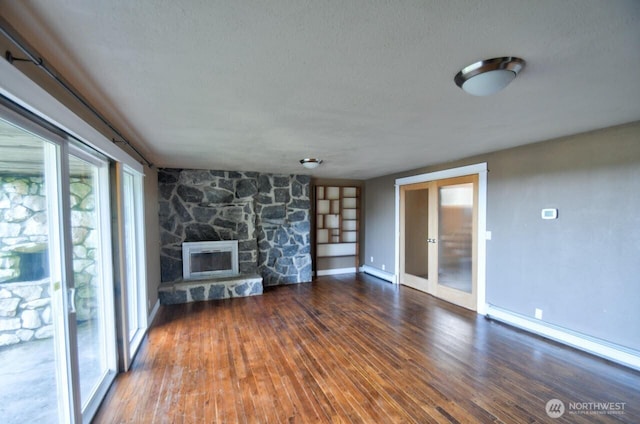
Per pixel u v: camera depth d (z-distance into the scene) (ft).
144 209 11.84
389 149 11.93
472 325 12.07
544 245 10.84
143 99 6.46
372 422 6.57
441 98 6.49
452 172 14.75
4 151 4.76
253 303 15.17
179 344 10.46
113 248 8.45
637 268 8.55
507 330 11.53
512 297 12.00
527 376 8.37
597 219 9.37
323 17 3.71
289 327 12.01
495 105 6.95
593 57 4.72
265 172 18.83
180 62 4.88
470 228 13.88
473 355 9.59
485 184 13.01
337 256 22.24
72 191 6.91
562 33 4.06
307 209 20.10
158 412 6.90
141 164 11.53
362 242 23.04
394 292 17.19
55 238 5.43
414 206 17.80
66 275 5.50
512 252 11.95
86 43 4.28
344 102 6.72
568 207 10.10
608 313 9.18
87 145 6.46
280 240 19.43
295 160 14.34
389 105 6.92
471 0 3.39
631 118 8.07
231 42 4.30
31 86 4.13
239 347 10.22
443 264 15.66
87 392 7.32
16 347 5.09
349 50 4.53
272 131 9.11
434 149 12.00
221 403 7.23
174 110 7.16
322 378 8.30
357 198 22.52
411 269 18.19
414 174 17.53
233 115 7.59
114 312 8.46
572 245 10.02
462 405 7.14
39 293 5.41
